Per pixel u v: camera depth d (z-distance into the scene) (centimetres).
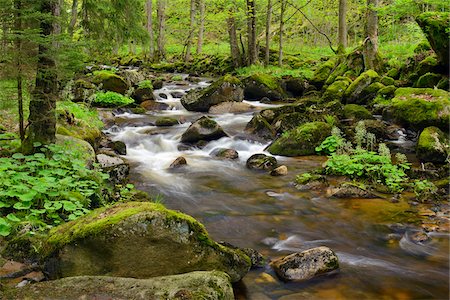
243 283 388
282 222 548
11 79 556
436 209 577
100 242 346
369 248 475
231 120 1216
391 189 654
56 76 578
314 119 1027
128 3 1157
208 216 565
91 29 1122
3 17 514
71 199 483
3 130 732
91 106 1263
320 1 2678
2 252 386
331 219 557
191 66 2570
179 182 714
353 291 381
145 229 350
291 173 761
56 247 353
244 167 810
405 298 373
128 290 299
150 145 958
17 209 468
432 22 1105
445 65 1135
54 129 610
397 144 905
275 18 2850
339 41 1766
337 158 747
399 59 1516
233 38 2297
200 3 2747
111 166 701
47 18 523
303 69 1980
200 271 339
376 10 1392
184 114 1320
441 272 421
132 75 1711
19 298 291
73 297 293
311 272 400
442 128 884
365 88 1253
